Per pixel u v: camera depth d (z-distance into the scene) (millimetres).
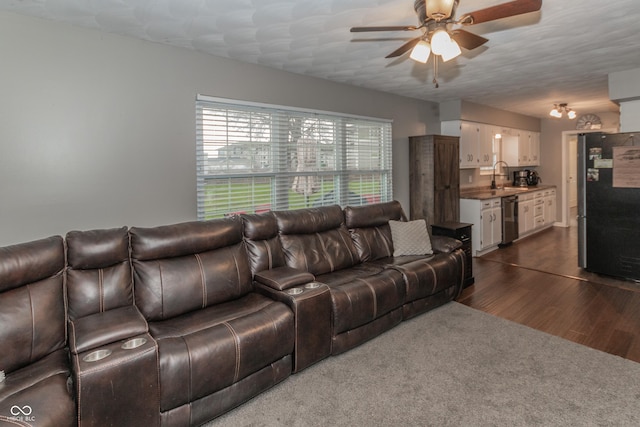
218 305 2557
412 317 3258
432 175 5004
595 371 2355
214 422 1964
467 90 4918
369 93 4688
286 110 3812
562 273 4543
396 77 4141
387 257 3816
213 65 3256
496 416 1946
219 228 2752
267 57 3350
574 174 8672
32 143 2438
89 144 2654
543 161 8055
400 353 2654
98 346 1720
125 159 2822
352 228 3809
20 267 1894
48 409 1423
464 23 2086
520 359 2527
